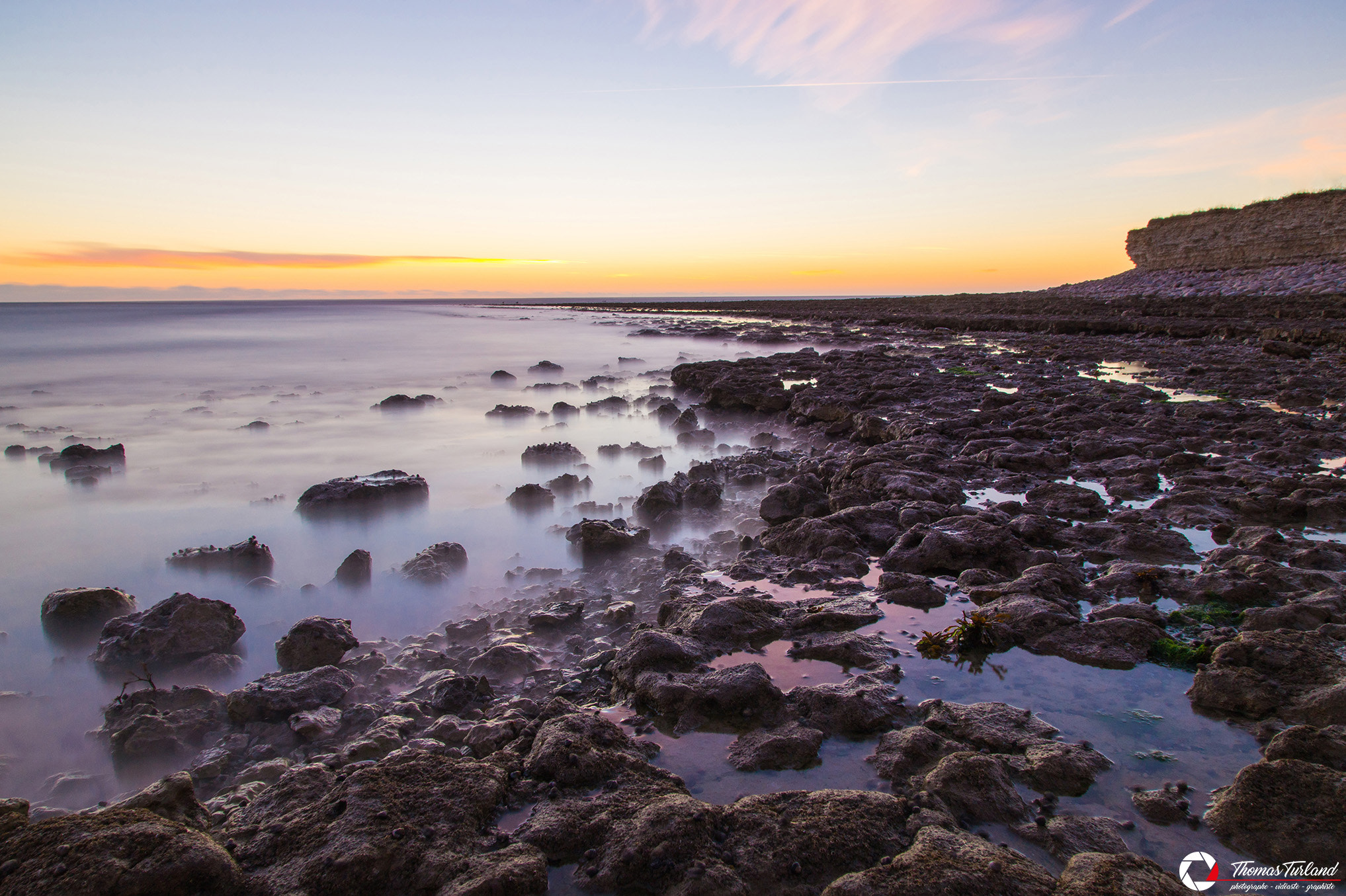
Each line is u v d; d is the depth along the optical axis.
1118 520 8.52
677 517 9.69
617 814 3.72
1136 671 5.24
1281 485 9.14
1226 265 58.06
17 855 3.15
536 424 17.38
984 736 4.44
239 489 11.77
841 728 4.62
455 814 3.69
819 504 9.77
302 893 3.22
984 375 22.11
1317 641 5.02
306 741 4.88
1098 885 3.10
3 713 5.52
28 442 15.38
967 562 7.27
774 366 25.38
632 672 5.32
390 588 7.74
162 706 5.33
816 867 3.37
